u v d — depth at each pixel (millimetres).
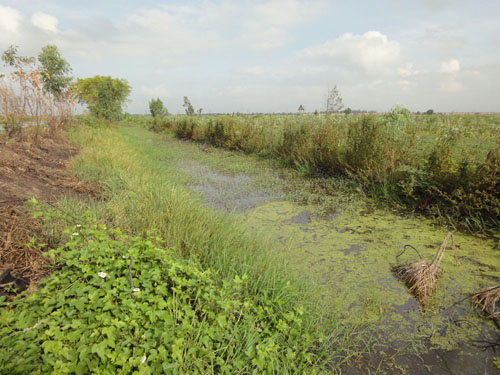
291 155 8883
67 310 1827
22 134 8398
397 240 4016
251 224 4629
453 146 5109
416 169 5246
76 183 5391
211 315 2031
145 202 4086
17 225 2930
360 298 2820
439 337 2338
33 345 1516
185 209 3986
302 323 2352
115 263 2199
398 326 2463
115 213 3801
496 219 4297
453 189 4711
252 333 2078
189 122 18422
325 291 2914
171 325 1905
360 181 6406
